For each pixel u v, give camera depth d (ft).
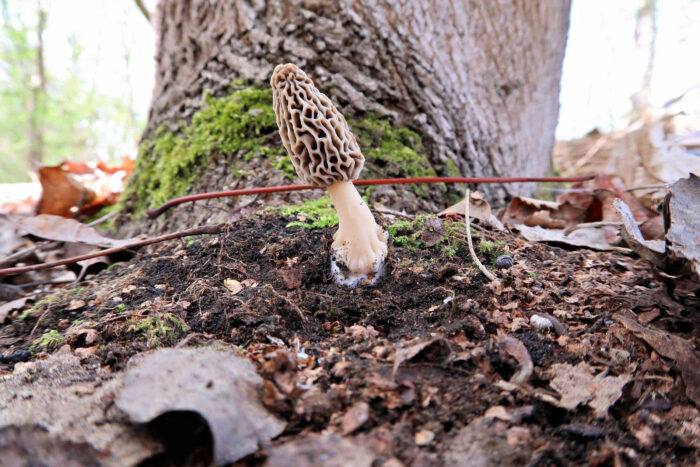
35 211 1.30
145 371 0.50
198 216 1.04
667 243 0.58
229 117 1.07
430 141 1.16
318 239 0.81
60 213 1.31
